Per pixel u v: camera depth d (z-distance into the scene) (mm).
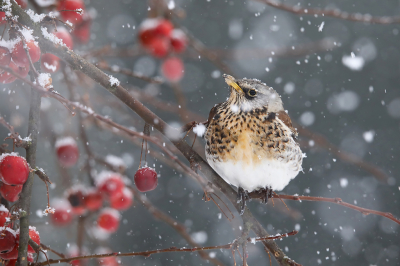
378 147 21281
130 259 17156
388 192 20516
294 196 6102
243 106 7422
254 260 17938
